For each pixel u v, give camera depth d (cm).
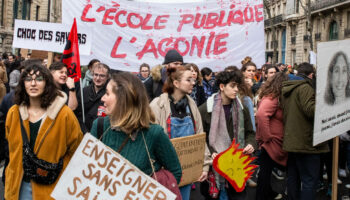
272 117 462
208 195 413
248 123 425
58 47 597
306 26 4181
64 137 325
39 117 325
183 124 352
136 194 244
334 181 437
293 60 4541
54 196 244
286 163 464
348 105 449
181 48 718
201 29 718
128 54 710
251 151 420
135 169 245
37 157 319
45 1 5131
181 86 352
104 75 490
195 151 347
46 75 320
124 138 255
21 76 321
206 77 796
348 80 440
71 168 246
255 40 720
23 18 4366
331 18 3647
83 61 697
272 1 5181
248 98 431
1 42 3738
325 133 406
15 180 322
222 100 420
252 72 658
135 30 707
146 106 257
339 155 643
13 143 324
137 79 259
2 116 607
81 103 492
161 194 245
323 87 394
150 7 709
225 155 378
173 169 267
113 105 254
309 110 416
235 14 716
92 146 248
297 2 4359
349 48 436
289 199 463
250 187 616
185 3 709
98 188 245
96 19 694
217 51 720
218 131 413
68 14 690
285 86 441
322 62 389
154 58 715
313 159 432
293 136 429
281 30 4894
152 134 257
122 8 699
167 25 713
